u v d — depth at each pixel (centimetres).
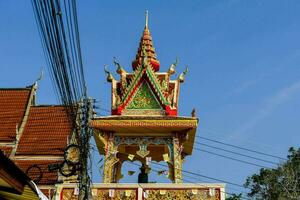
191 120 2642
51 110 3450
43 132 3281
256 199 5309
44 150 3102
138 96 2767
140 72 2784
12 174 1260
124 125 2650
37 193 1522
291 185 5144
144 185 2488
